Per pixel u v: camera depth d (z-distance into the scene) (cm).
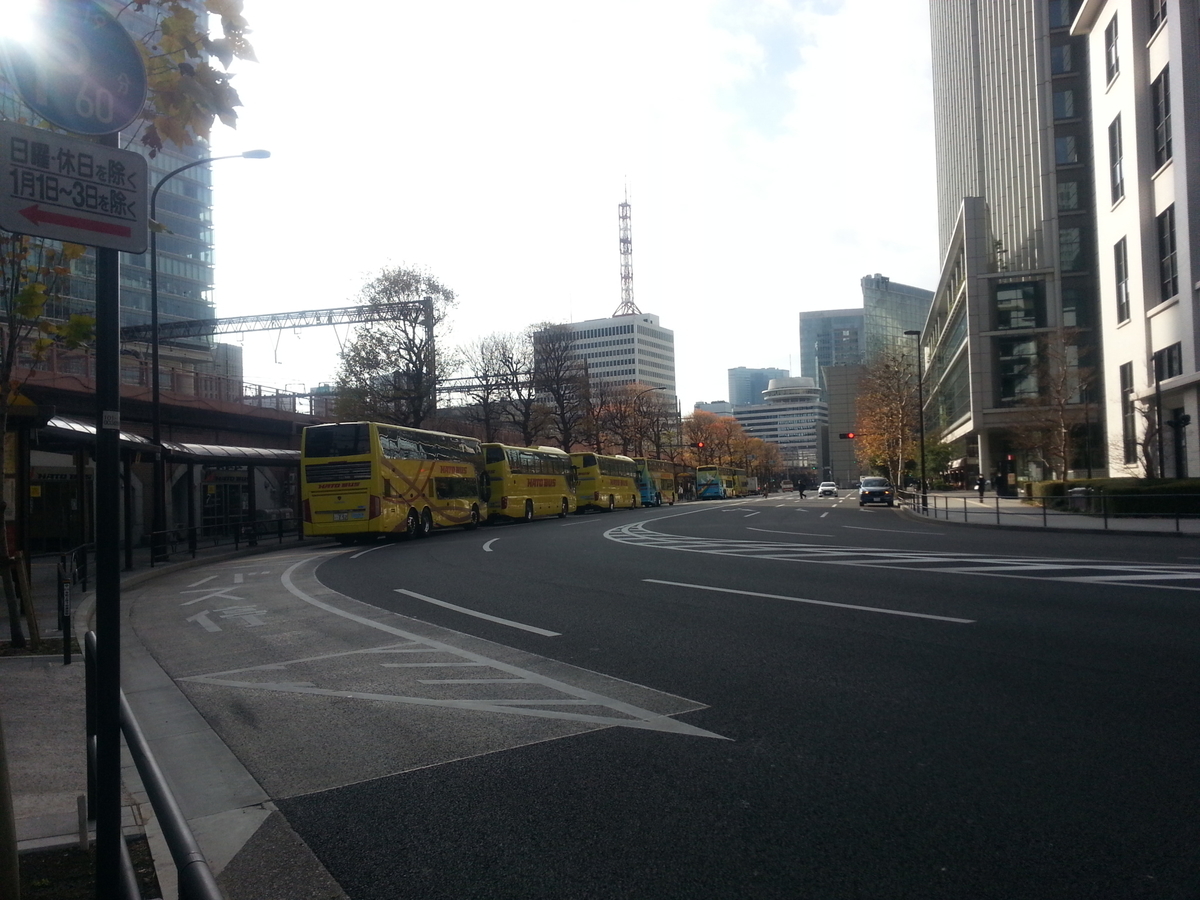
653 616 1100
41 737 665
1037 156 6194
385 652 949
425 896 378
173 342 5625
